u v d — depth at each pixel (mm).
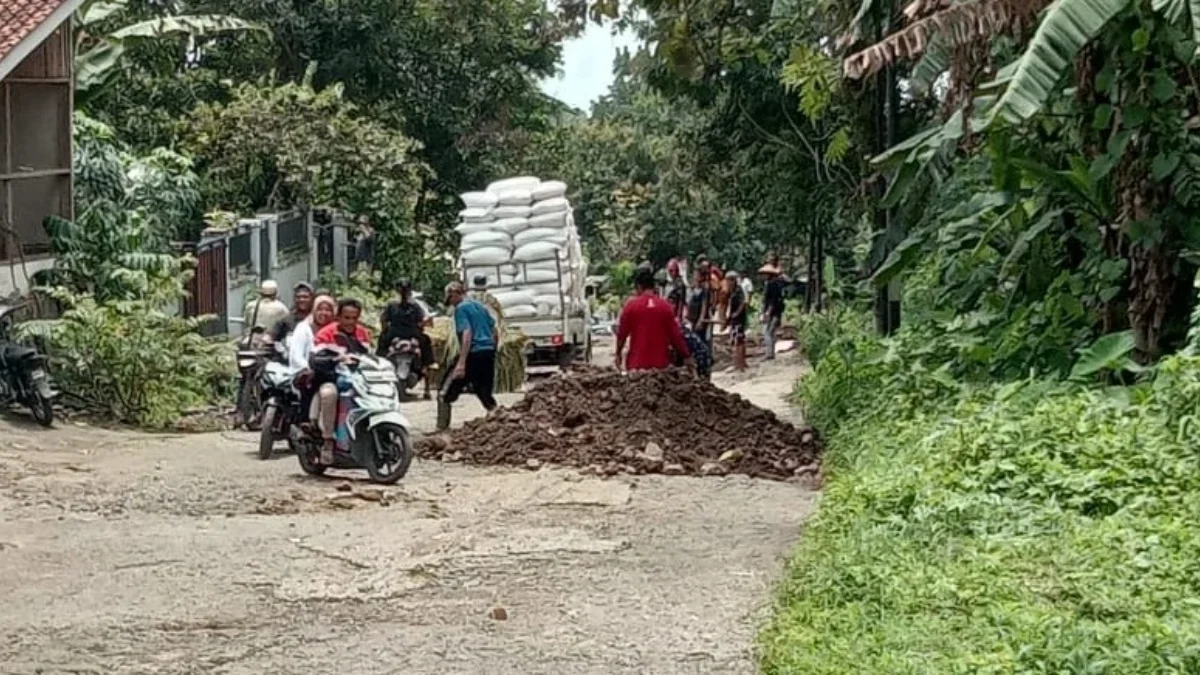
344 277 33875
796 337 33812
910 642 6633
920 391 13742
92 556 9773
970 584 7512
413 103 41281
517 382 24234
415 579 9102
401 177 33750
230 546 10102
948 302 15344
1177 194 12109
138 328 18391
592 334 37531
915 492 9492
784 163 31812
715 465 13500
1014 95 10164
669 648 7414
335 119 32344
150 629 7914
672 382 15352
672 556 9695
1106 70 12141
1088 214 12883
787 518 11102
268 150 31516
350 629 7902
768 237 44531
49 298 19641
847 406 15328
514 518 11141
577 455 14016
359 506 11797
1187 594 7195
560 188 27656
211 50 38281
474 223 27328
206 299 25438
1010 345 13242
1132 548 7922
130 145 30562
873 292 22859
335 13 39344
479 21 41531
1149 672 5988
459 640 7637
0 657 7344
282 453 15062
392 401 13180
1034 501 9195
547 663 7180
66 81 19688
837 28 18078
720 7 20953
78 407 18016
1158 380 10656
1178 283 12336
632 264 54000
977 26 11367
